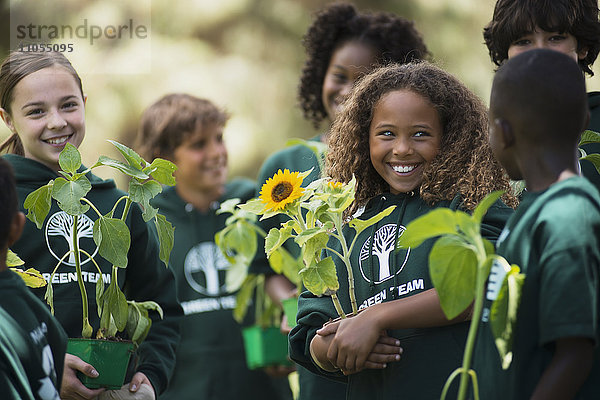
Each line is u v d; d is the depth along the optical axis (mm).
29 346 4711
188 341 9414
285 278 8836
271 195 5648
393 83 5855
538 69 4602
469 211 5484
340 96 8633
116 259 5773
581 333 4113
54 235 6242
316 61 9250
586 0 6590
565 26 6465
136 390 6199
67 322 6113
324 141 8625
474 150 5715
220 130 10000
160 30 18719
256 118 18891
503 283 4445
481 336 4758
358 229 5555
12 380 4535
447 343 5363
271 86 19094
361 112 6027
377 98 5871
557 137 4574
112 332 6012
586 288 4148
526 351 4398
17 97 6363
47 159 6406
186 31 18938
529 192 4637
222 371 9414
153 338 6645
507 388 4488
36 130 6336
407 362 5418
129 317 6141
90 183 6137
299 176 5656
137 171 5871
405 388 5383
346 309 5820
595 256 4211
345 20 9016
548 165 4574
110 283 6094
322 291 5516
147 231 6707
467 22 18609
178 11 18906
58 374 5012
